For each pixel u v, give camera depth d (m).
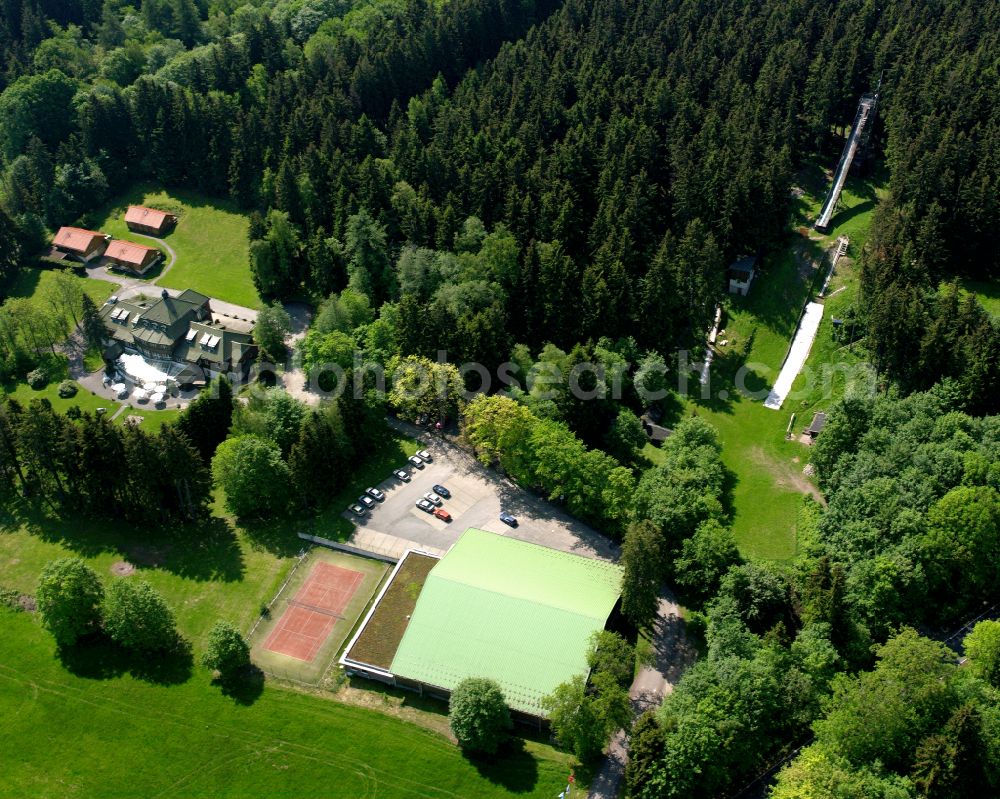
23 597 126.69
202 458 145.62
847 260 180.75
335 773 105.12
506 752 107.00
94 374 173.38
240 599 126.25
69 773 105.62
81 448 131.88
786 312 172.50
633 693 112.81
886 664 102.06
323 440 137.38
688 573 121.62
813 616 110.19
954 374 141.38
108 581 128.00
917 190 169.62
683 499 126.50
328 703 112.56
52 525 138.25
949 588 118.00
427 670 111.44
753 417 155.00
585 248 178.12
